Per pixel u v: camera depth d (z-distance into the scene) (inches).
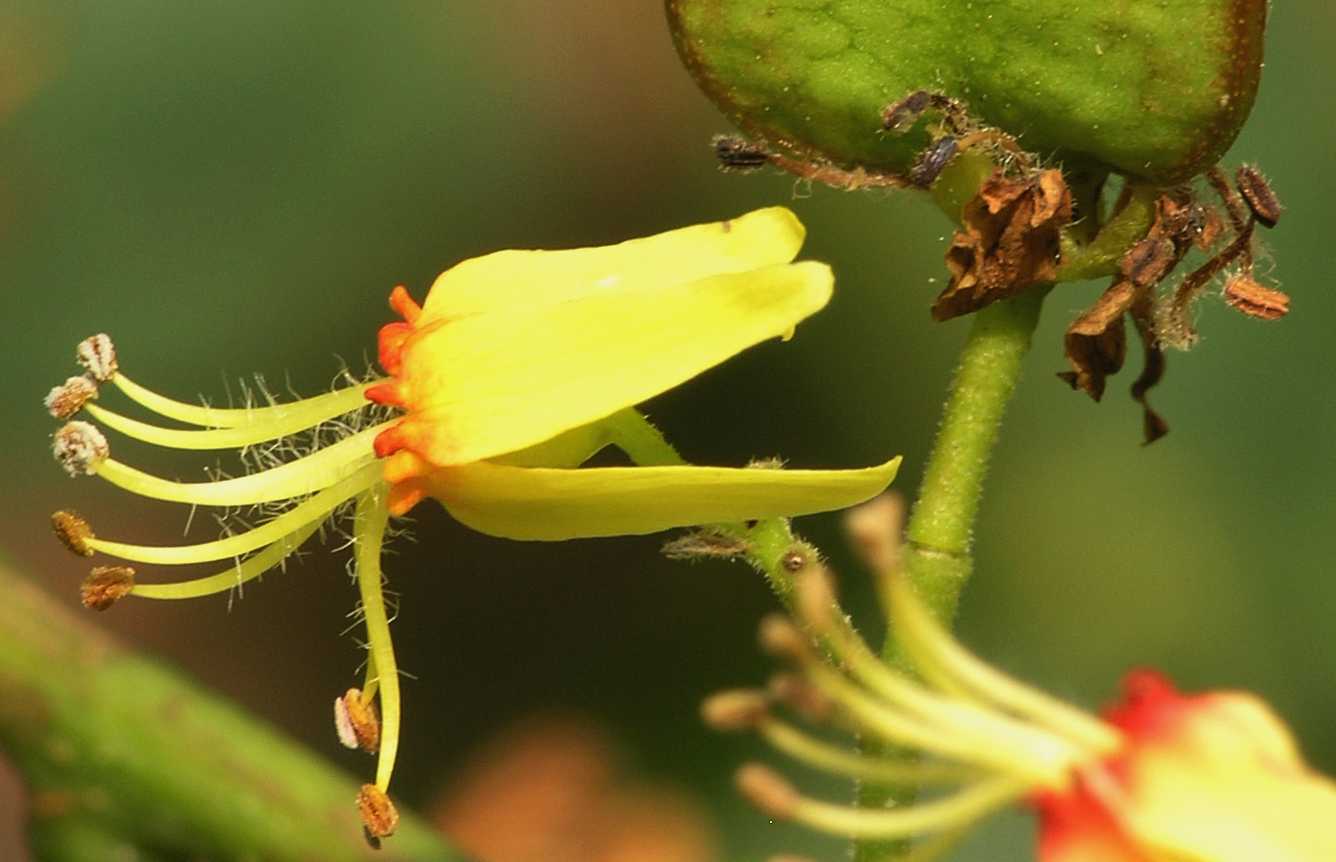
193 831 3.5
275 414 3.6
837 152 3.6
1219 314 4.7
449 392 3.5
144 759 3.5
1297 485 4.7
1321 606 4.7
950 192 3.5
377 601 3.6
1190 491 4.7
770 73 3.5
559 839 4.8
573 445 3.5
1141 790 3.3
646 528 3.5
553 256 3.6
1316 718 4.7
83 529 3.6
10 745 3.5
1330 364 4.7
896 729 3.4
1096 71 3.5
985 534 4.8
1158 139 3.5
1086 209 3.5
